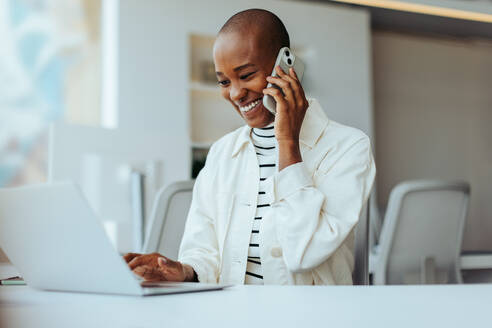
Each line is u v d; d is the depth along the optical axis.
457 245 2.37
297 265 1.35
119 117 4.36
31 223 0.80
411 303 0.60
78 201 0.72
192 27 4.63
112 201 1.74
